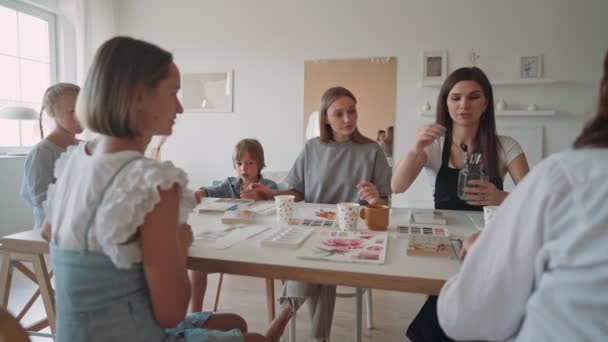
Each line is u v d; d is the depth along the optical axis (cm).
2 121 353
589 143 55
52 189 95
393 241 109
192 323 102
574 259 52
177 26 420
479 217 140
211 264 94
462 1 356
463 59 358
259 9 400
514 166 164
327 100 185
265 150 407
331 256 94
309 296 144
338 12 382
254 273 91
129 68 77
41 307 227
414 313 226
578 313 51
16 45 362
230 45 409
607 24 331
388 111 376
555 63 343
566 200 54
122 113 77
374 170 189
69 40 400
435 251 95
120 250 76
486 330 63
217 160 420
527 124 352
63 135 186
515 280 59
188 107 422
